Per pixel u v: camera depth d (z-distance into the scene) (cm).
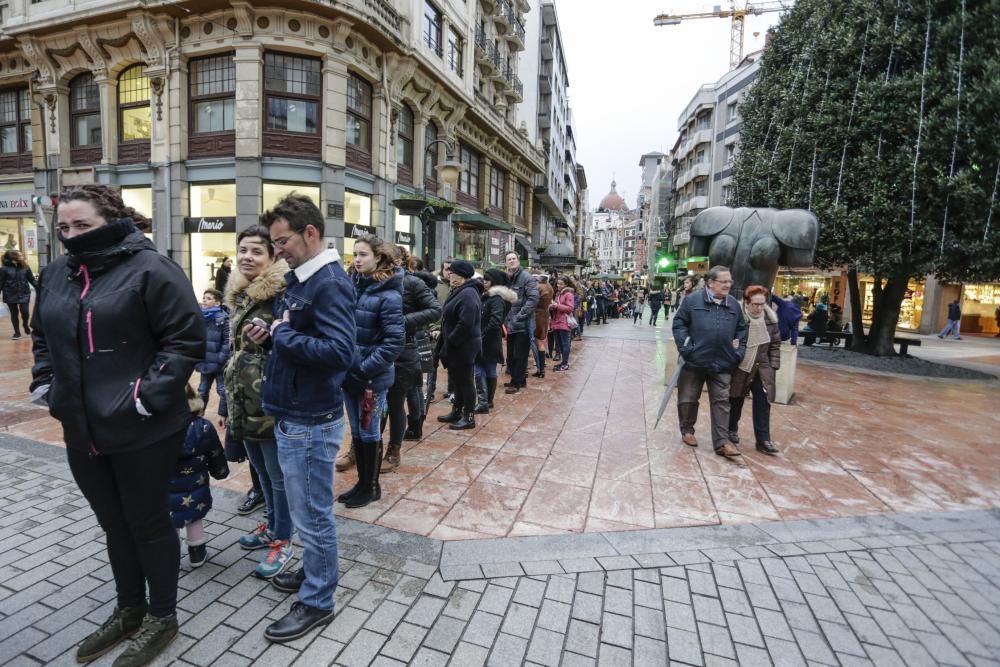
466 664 219
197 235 1506
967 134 954
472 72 2247
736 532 343
